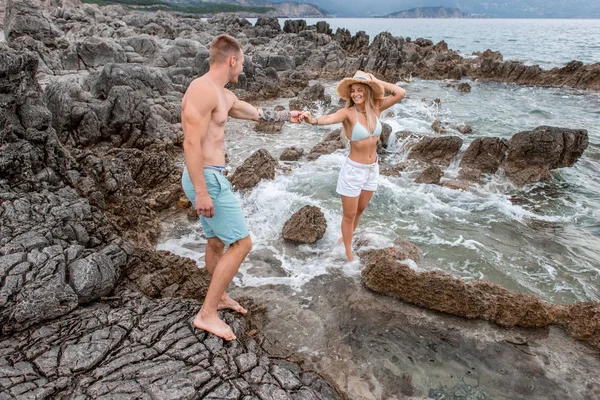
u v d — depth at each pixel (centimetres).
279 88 1781
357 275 509
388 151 1031
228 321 368
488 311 425
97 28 2280
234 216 323
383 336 406
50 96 869
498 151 875
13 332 327
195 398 271
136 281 445
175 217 666
